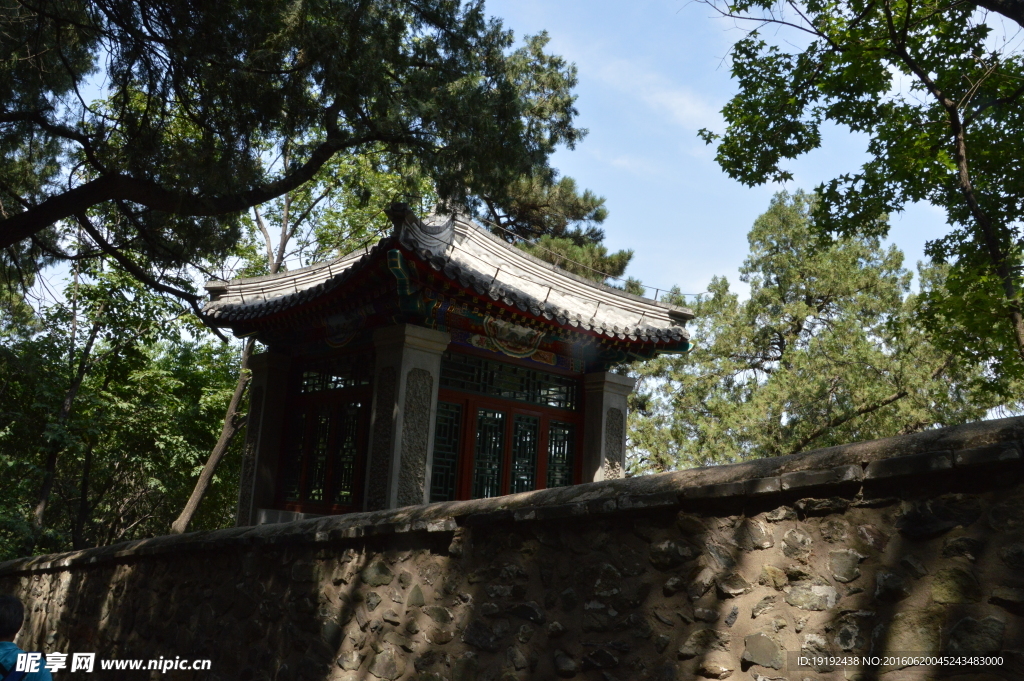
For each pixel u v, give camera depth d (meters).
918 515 2.89
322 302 9.96
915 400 20.28
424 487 9.38
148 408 18.80
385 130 9.08
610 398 11.50
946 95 10.98
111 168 8.20
